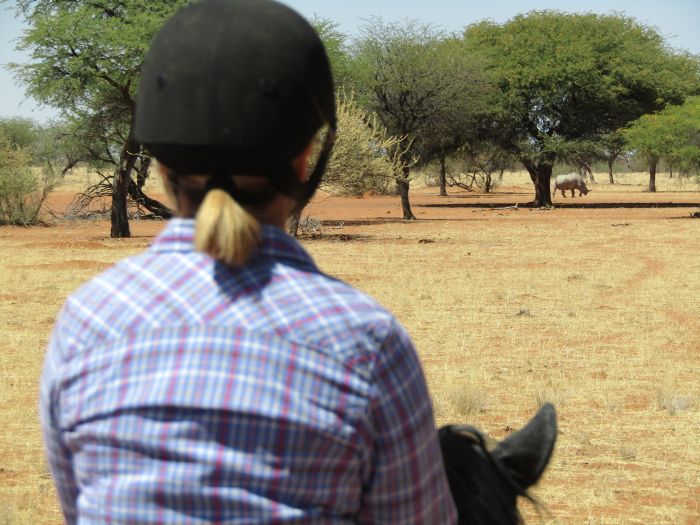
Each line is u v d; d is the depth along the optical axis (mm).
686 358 12742
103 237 37125
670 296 18812
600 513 6863
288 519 1567
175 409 1561
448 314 16594
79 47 34500
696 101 48312
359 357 1627
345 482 1618
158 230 41969
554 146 58188
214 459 1543
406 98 48719
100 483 1605
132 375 1600
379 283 20938
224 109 1653
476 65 50094
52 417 1729
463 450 2057
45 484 7598
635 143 48312
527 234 38062
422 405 1695
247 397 1557
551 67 57656
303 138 1749
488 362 12484
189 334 1606
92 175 103125
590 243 33000
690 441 8773
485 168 91812
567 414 9750
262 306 1636
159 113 1688
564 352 13172
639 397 10508
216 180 1709
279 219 1812
